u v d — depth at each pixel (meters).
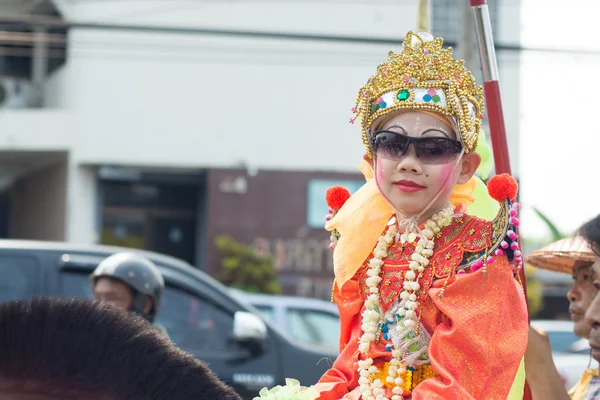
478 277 3.38
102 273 6.31
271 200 25.14
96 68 24.48
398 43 16.34
